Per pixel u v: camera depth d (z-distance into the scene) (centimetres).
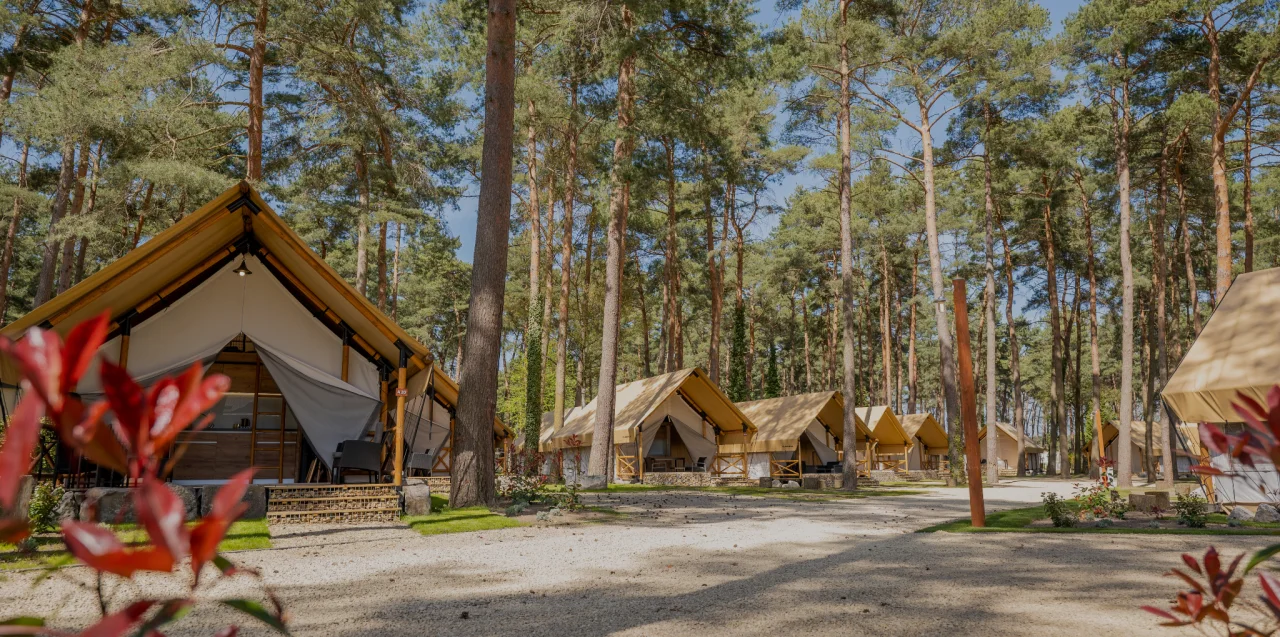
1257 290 1603
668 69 2203
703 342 6662
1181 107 2250
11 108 1928
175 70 1892
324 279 1270
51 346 80
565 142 3172
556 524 1225
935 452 4078
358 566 810
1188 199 3550
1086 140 3094
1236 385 1414
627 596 652
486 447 1395
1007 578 731
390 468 1474
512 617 572
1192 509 1212
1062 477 4003
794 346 6600
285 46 2139
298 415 1308
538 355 3089
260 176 2105
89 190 2786
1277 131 2830
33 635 75
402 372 1337
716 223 4409
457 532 1116
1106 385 6300
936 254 3091
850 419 2553
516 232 4206
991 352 3388
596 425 2331
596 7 1858
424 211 2808
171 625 545
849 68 2900
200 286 1336
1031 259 4556
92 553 72
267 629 532
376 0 2147
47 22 2436
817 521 1325
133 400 82
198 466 1369
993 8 2773
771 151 3456
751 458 3212
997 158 3500
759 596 651
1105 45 2514
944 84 3005
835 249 5006
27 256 4056
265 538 1004
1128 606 598
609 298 2377
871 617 571
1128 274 2755
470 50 2575
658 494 2114
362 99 2291
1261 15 2377
